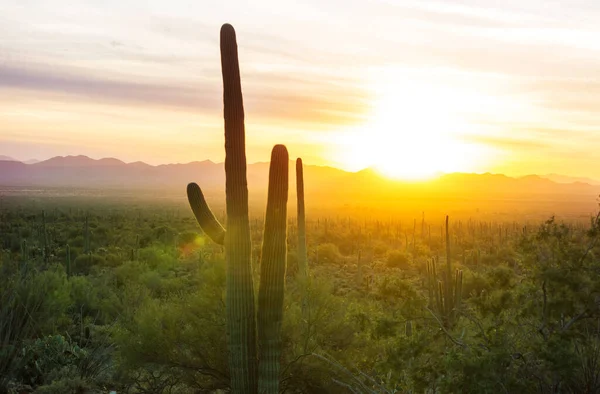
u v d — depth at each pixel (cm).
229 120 917
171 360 1011
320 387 998
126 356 1013
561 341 618
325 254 5694
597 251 686
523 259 722
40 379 1084
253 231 6788
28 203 17600
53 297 1332
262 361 893
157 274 2434
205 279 1042
